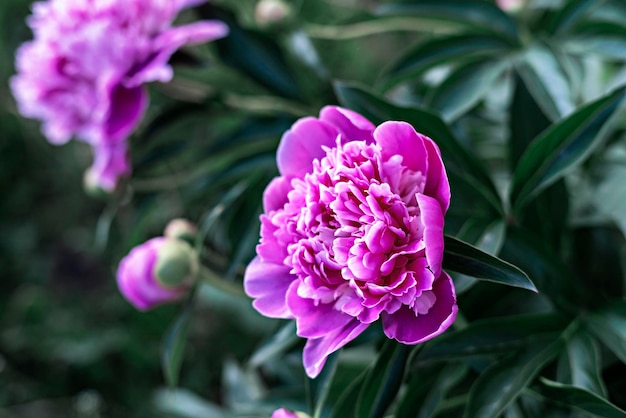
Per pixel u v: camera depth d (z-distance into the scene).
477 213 0.76
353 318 0.66
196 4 0.93
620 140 0.86
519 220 0.80
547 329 0.74
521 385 0.71
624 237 0.81
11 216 2.30
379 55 1.95
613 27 0.85
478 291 0.77
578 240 0.82
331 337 0.66
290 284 0.67
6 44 2.25
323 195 0.65
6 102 2.25
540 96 0.82
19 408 2.06
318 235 0.65
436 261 0.62
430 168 0.65
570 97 0.81
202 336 2.04
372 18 0.94
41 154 2.30
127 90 0.90
